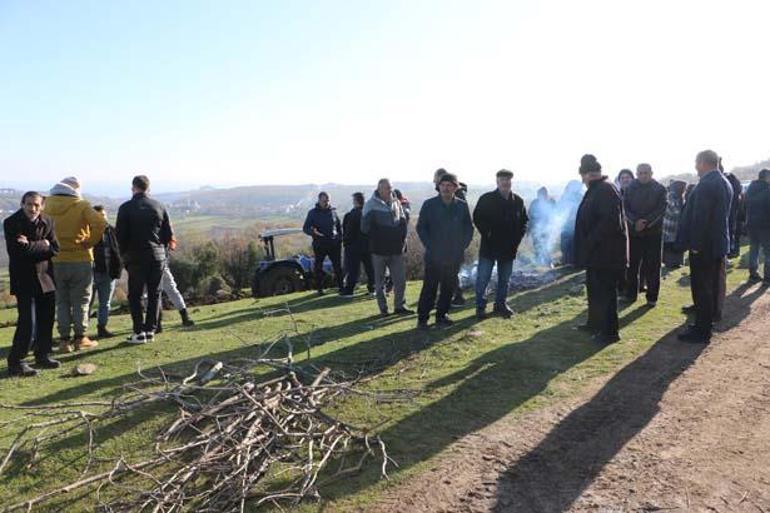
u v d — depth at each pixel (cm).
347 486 387
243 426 434
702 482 374
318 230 1166
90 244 720
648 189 837
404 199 1098
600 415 479
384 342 706
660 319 766
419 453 428
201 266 1902
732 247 1287
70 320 734
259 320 905
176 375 593
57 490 374
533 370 588
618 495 363
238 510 359
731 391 516
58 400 536
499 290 828
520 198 814
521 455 419
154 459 404
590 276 681
